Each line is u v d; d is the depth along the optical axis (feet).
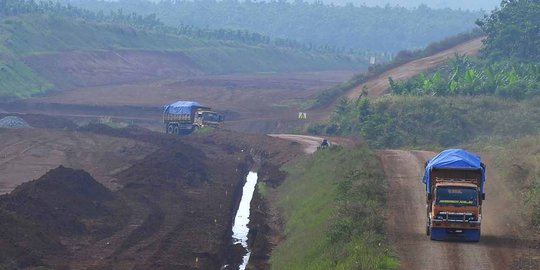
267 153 263.90
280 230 145.69
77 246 124.06
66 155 240.53
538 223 113.19
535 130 251.60
